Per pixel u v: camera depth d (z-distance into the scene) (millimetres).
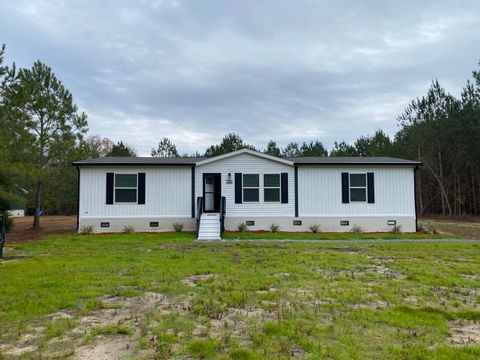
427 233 17234
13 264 8586
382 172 18172
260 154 17969
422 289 6488
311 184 18062
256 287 6465
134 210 17656
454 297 6035
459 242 13977
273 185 18094
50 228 20734
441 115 30125
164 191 17859
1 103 16188
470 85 29156
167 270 7992
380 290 6367
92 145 44906
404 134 33375
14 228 20594
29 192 20938
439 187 33719
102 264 8672
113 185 17594
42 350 3760
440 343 4023
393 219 17969
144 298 5805
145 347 3832
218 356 3604
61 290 6168
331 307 5320
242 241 14219
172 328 4418
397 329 4441
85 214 17406
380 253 10883
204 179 18062
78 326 4496
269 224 17906
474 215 31516
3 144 14680
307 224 17891
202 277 7391
